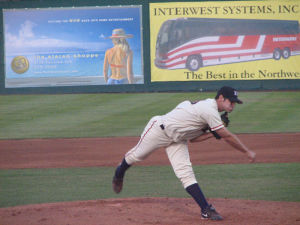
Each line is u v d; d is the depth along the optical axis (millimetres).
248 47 77438
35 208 20172
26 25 77625
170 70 78000
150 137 17891
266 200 21812
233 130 45312
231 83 78062
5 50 78062
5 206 21562
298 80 77625
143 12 77375
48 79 78375
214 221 17484
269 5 76750
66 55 78062
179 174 17922
